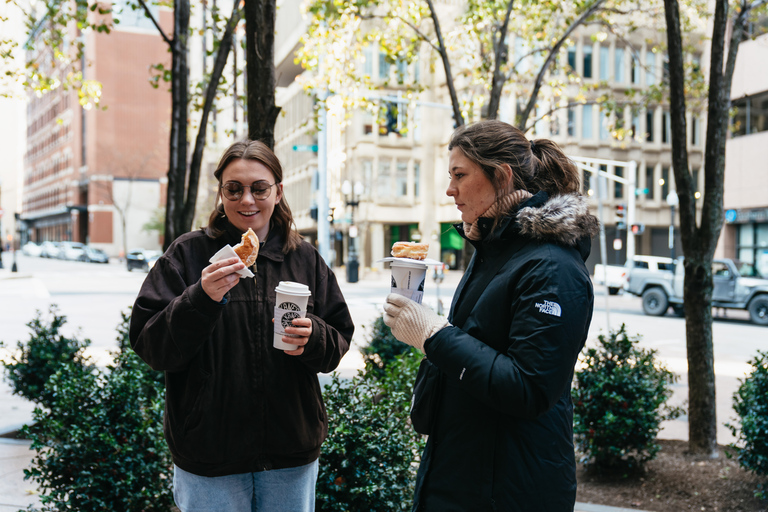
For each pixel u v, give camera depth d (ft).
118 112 240.12
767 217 69.67
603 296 81.61
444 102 133.49
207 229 7.62
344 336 7.95
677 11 15.30
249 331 7.15
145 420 11.31
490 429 5.84
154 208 244.42
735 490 13.70
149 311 6.91
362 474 9.91
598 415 14.46
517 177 6.21
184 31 16.56
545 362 5.33
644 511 12.80
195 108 21.58
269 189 7.36
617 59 113.29
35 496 13.17
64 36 24.38
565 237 5.72
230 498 7.07
